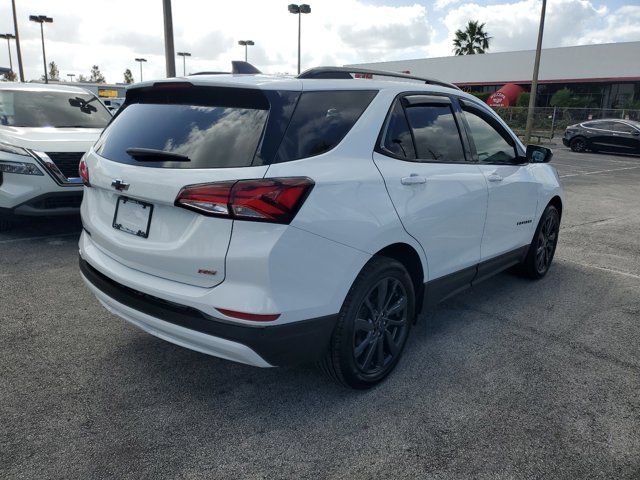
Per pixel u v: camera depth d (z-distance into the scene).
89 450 2.49
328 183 2.59
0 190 5.75
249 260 2.38
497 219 4.09
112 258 2.97
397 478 2.38
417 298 3.42
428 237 3.25
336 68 3.22
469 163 3.79
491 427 2.76
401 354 3.28
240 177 2.40
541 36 23.06
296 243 2.46
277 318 2.45
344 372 2.88
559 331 4.00
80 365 3.27
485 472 2.42
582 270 5.60
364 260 2.78
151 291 2.65
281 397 2.99
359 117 2.94
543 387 3.17
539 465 2.48
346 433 2.69
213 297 2.45
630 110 30.56
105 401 2.89
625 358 3.58
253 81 2.70
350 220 2.67
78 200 6.04
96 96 8.05
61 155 5.79
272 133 2.53
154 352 3.46
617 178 14.62
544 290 4.93
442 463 2.48
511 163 4.43
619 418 2.87
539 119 32.81
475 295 4.76
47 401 2.87
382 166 2.96
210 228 2.44
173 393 3.00
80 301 4.26
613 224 8.13
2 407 2.79
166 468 2.40
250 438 2.63
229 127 2.60
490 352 3.62
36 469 2.35
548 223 5.15
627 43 36.50
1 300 4.23
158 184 2.56
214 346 2.51
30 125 6.81
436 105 3.58
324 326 2.66
